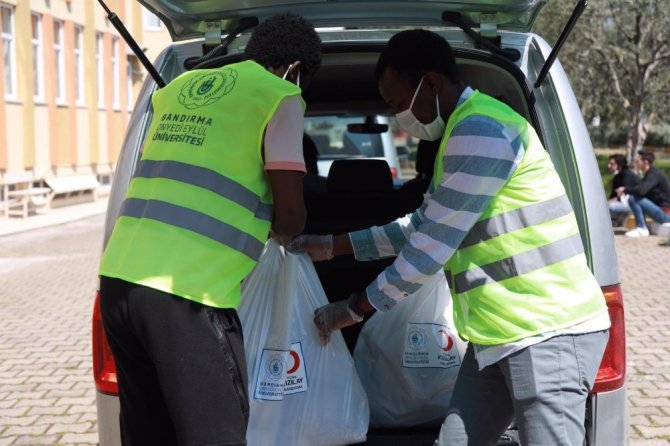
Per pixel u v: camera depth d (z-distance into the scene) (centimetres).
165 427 269
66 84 2247
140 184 262
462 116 255
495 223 253
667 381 569
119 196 295
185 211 250
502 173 249
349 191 498
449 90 263
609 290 284
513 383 251
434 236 252
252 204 255
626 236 1352
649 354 638
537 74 311
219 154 253
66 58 2244
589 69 1869
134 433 270
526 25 332
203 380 244
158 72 312
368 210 478
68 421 514
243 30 323
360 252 296
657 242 1280
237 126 254
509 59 309
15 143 1922
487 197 249
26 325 775
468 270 257
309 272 297
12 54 1939
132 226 256
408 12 322
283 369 284
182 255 246
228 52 325
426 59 261
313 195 483
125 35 292
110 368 292
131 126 305
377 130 695
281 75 268
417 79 262
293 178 255
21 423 511
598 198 289
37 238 1461
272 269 290
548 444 248
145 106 306
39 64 2100
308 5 314
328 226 447
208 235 249
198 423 242
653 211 1343
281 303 286
